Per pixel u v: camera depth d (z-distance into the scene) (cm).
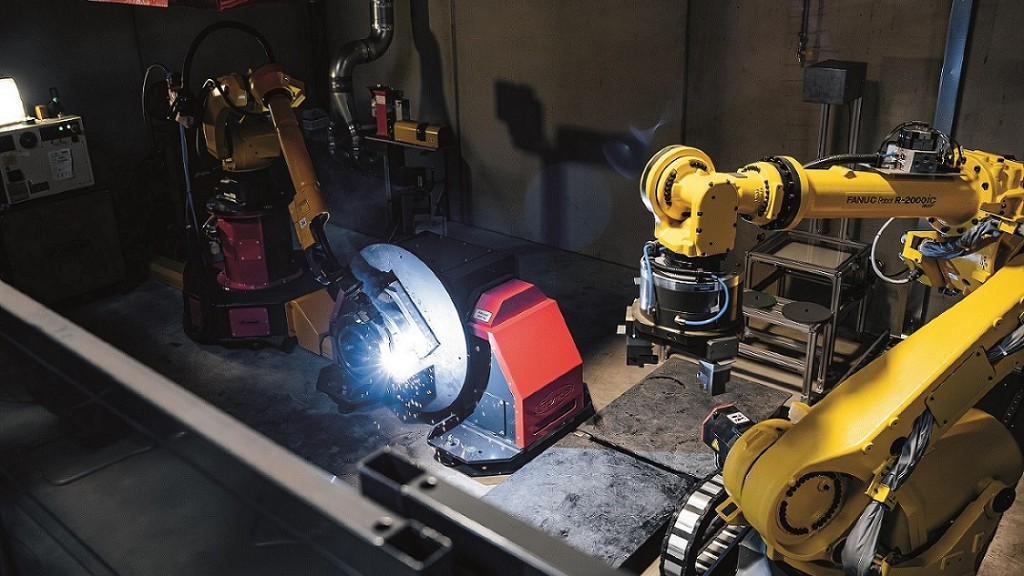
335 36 851
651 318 220
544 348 476
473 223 835
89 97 723
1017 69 502
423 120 829
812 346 510
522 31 721
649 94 668
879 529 254
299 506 60
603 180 721
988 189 262
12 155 623
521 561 58
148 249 754
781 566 297
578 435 466
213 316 607
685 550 321
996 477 307
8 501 117
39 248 648
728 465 265
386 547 54
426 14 781
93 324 657
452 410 502
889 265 584
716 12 611
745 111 622
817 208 242
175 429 71
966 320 262
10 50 668
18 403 102
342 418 531
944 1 515
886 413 248
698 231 210
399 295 471
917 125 265
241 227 604
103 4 709
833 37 565
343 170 805
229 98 548
